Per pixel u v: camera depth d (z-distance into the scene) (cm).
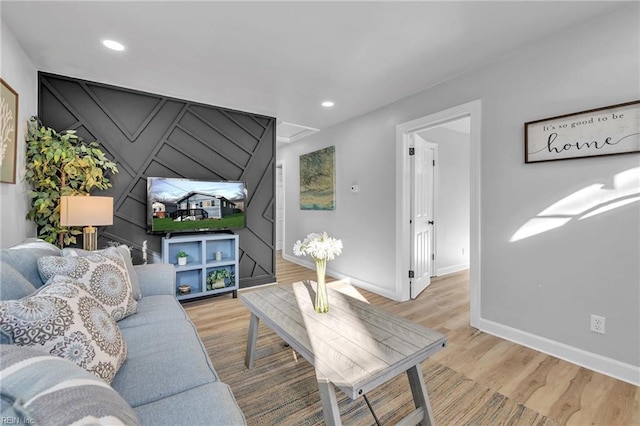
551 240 212
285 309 179
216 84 290
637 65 176
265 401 164
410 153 344
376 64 249
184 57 237
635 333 179
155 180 300
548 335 215
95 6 176
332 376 112
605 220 189
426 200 396
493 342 234
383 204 356
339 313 173
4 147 188
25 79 229
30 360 57
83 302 112
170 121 324
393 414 155
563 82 205
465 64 249
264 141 393
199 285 334
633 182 178
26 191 230
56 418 47
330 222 448
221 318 281
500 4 176
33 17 186
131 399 100
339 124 425
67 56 235
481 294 256
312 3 175
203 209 329
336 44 219
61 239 251
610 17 185
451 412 155
